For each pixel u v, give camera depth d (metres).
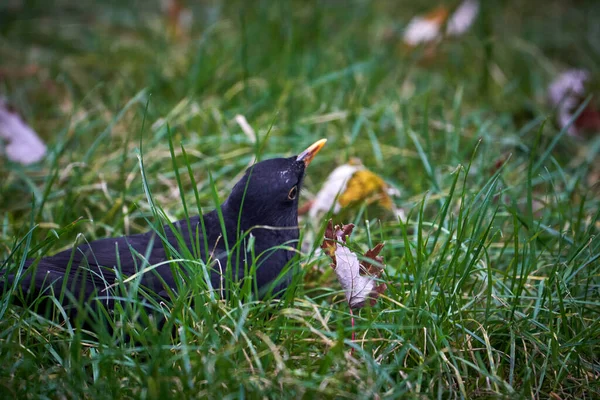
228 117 5.07
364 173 4.12
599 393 2.95
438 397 2.83
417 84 5.75
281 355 2.97
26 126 4.56
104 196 4.32
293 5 6.81
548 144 5.07
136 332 2.96
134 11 6.72
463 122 5.07
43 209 4.10
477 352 3.01
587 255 3.59
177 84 5.55
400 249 3.91
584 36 6.53
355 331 3.17
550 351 3.06
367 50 6.05
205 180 4.49
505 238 3.90
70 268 3.21
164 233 3.22
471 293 3.44
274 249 3.49
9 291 3.10
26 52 6.13
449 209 4.09
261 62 5.71
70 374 2.75
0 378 2.76
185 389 2.67
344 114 4.86
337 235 3.32
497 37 6.25
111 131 4.91
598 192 4.46
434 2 6.89
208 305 3.07
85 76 5.82
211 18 6.59
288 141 4.80
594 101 5.22
